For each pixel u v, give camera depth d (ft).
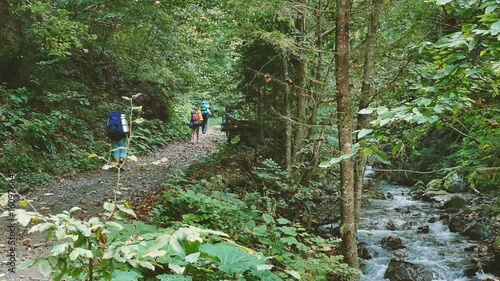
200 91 75.61
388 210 37.78
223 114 43.47
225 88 39.86
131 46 62.18
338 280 19.79
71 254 6.48
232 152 39.88
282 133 35.58
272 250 18.31
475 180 20.38
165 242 7.13
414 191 43.75
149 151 53.72
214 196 21.99
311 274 17.57
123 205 7.98
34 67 44.68
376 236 31.30
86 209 26.96
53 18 29.17
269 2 23.70
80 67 54.95
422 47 11.98
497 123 14.33
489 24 9.34
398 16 22.70
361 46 23.84
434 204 39.60
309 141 30.68
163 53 63.36
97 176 38.24
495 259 25.93
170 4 46.42
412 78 19.92
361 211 37.37
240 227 19.42
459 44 9.86
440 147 45.93
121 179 37.19
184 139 68.33
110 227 8.14
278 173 27.86
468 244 29.71
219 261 12.81
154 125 62.44
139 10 46.26
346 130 19.17
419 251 28.55
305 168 30.07
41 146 38.70
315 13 26.53
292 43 23.67
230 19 27.25
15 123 39.06
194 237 7.20
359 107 22.11
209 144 66.80
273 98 36.29
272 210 23.85
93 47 55.26
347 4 18.98
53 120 41.98
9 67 42.78
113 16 46.16
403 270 25.40
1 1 41.34
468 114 14.80
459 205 36.96
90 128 47.98
